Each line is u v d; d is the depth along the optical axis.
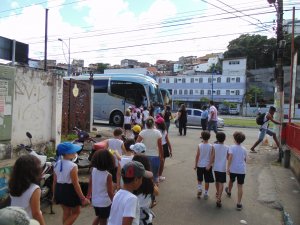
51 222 6.25
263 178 9.98
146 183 3.86
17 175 3.48
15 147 9.25
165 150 9.23
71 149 5.12
